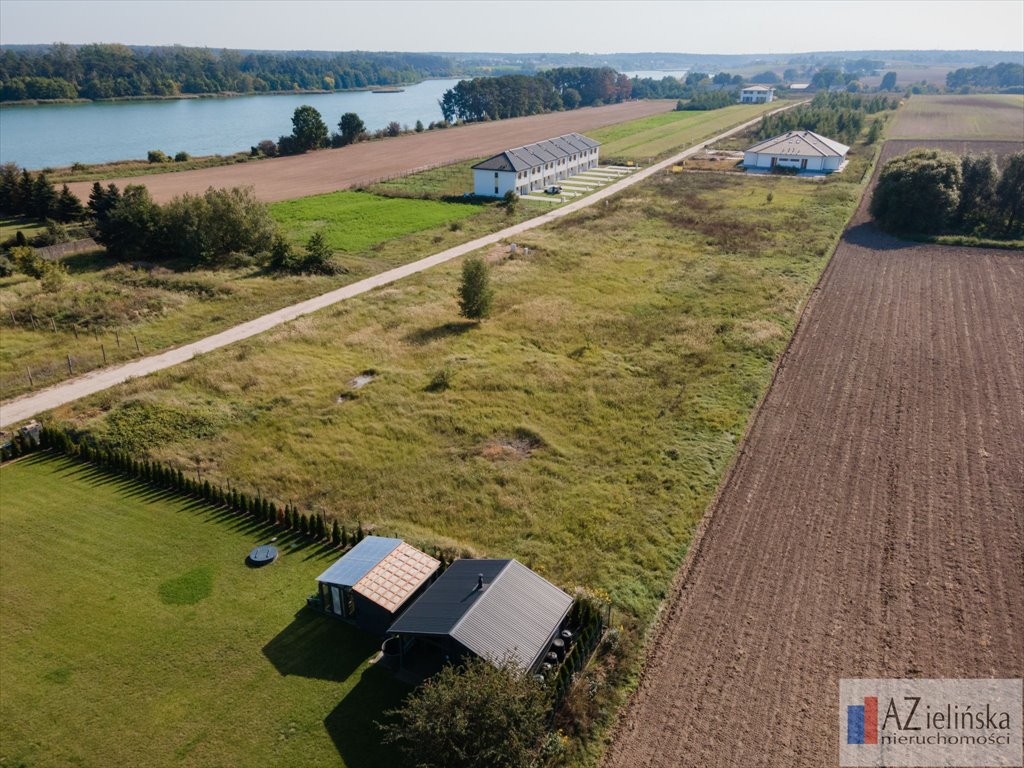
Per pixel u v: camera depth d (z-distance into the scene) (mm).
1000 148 124500
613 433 37438
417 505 31641
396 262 66250
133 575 26719
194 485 32031
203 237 65188
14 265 61719
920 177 72938
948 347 46844
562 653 22922
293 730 20438
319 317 52219
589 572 27016
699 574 26922
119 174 106375
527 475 33719
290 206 88812
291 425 38125
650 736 20422
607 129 168000
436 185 102875
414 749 18250
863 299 56125
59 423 37125
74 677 22094
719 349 46969
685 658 23125
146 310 53031
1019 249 68375
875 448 35156
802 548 28172
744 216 81812
